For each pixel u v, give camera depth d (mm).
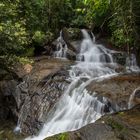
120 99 6051
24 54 11094
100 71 9172
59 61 11000
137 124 4266
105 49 11961
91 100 6477
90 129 4129
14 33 8227
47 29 14695
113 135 3922
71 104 6984
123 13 7516
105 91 6652
